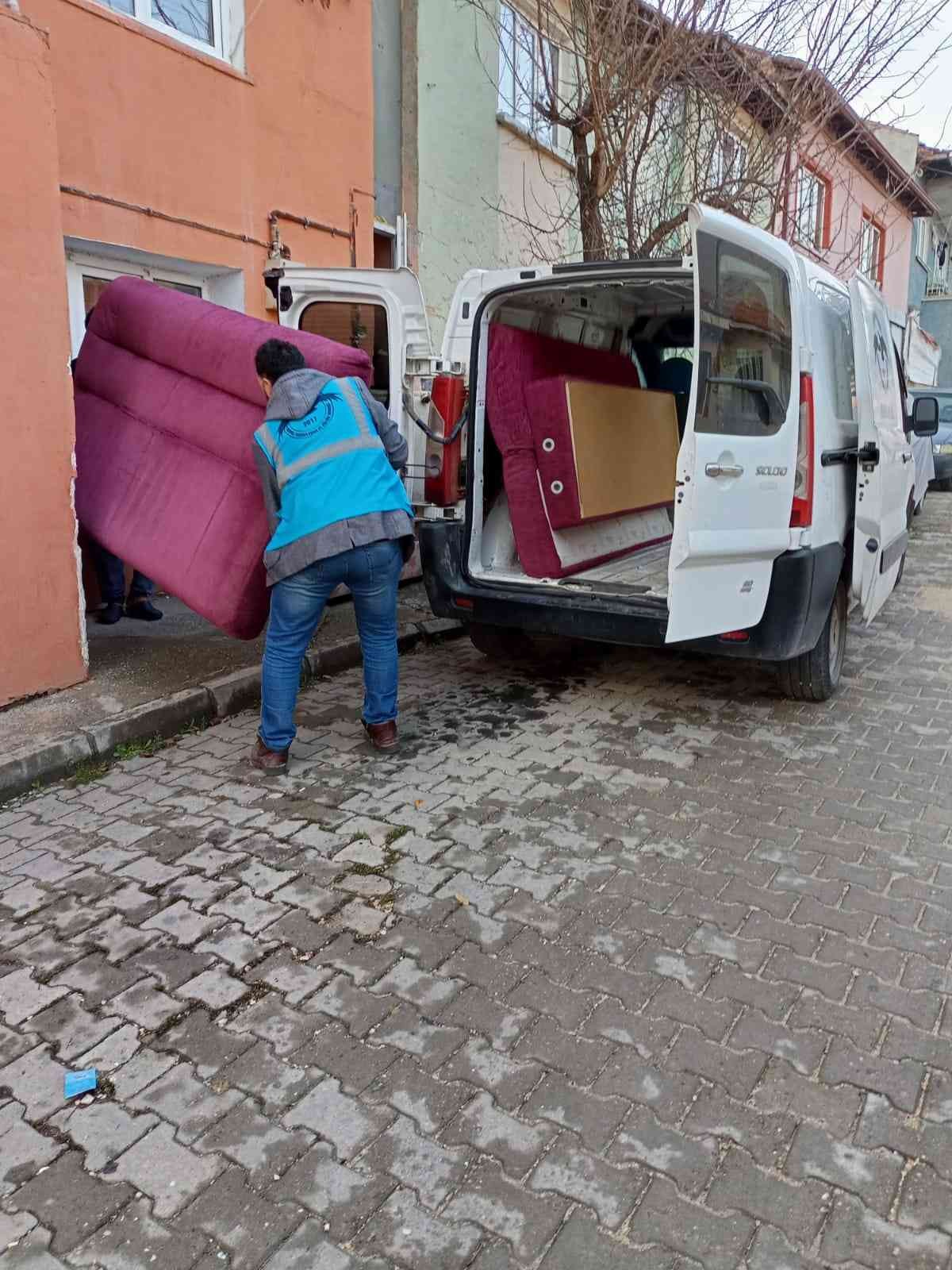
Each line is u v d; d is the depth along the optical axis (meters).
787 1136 2.21
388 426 4.26
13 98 4.16
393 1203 2.05
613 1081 2.38
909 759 4.41
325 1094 2.36
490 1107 2.31
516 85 10.66
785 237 9.48
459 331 5.18
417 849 3.56
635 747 4.55
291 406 3.89
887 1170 2.11
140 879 3.36
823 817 3.81
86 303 6.45
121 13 6.06
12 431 4.37
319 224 7.82
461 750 4.51
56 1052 2.53
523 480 5.32
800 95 8.03
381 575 4.09
